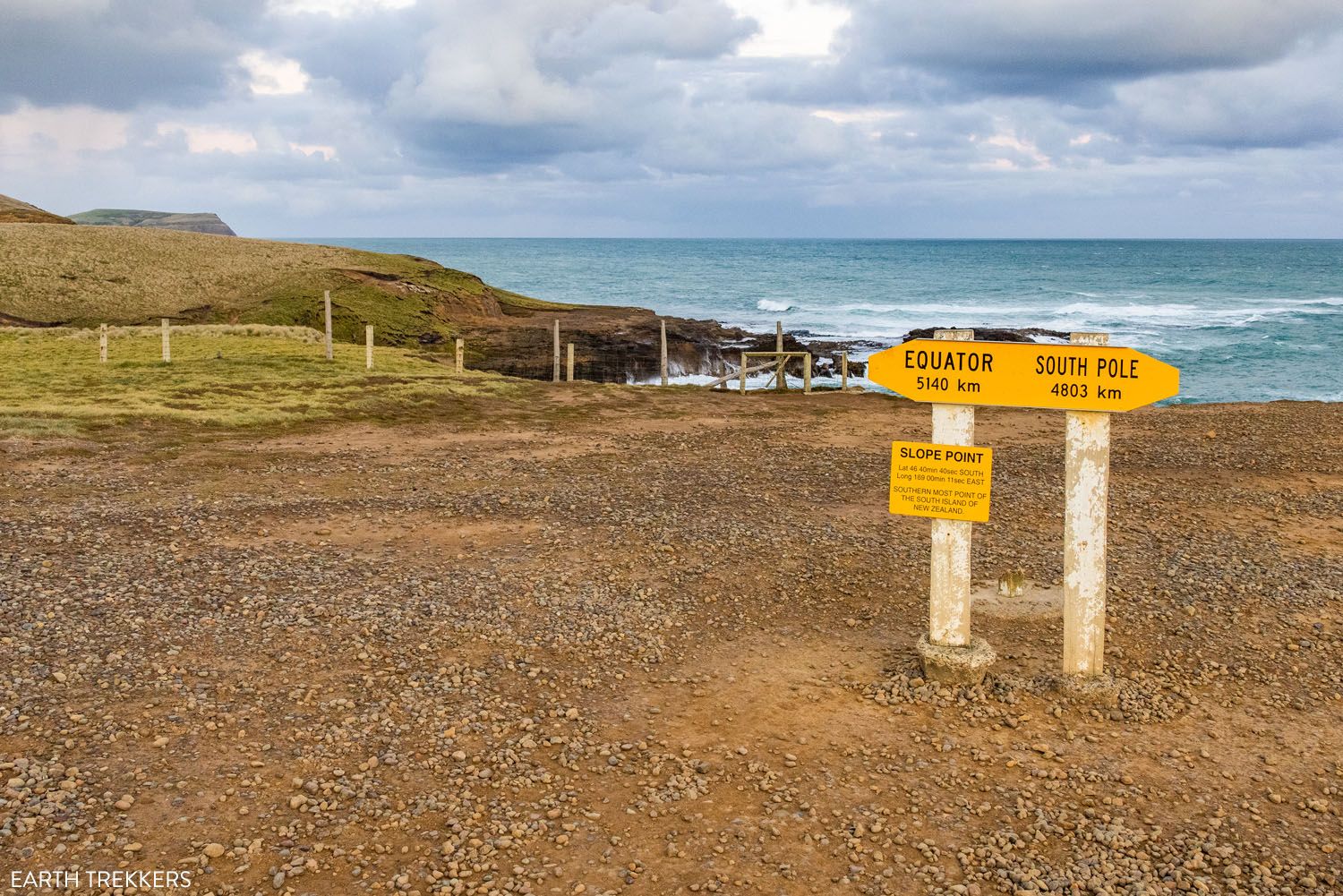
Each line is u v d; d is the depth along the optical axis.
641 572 10.51
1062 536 12.20
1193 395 38.25
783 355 31.89
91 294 54.47
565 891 5.07
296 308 53.94
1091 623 7.34
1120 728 7.02
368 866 5.22
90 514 12.21
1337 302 86.81
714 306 95.25
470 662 7.97
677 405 26.44
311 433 19.94
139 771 6.00
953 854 5.47
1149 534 12.27
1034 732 6.92
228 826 5.51
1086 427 7.16
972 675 7.54
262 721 6.77
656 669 8.04
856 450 19.17
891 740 6.79
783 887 5.14
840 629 8.98
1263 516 13.32
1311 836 5.68
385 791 5.98
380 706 7.10
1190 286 114.00
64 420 19.08
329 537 11.65
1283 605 9.57
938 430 7.47
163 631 8.24
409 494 14.23
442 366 34.62
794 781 6.23
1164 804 6.01
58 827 5.36
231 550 10.88
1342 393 38.22
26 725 6.45
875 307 90.94
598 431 21.55
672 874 5.24
